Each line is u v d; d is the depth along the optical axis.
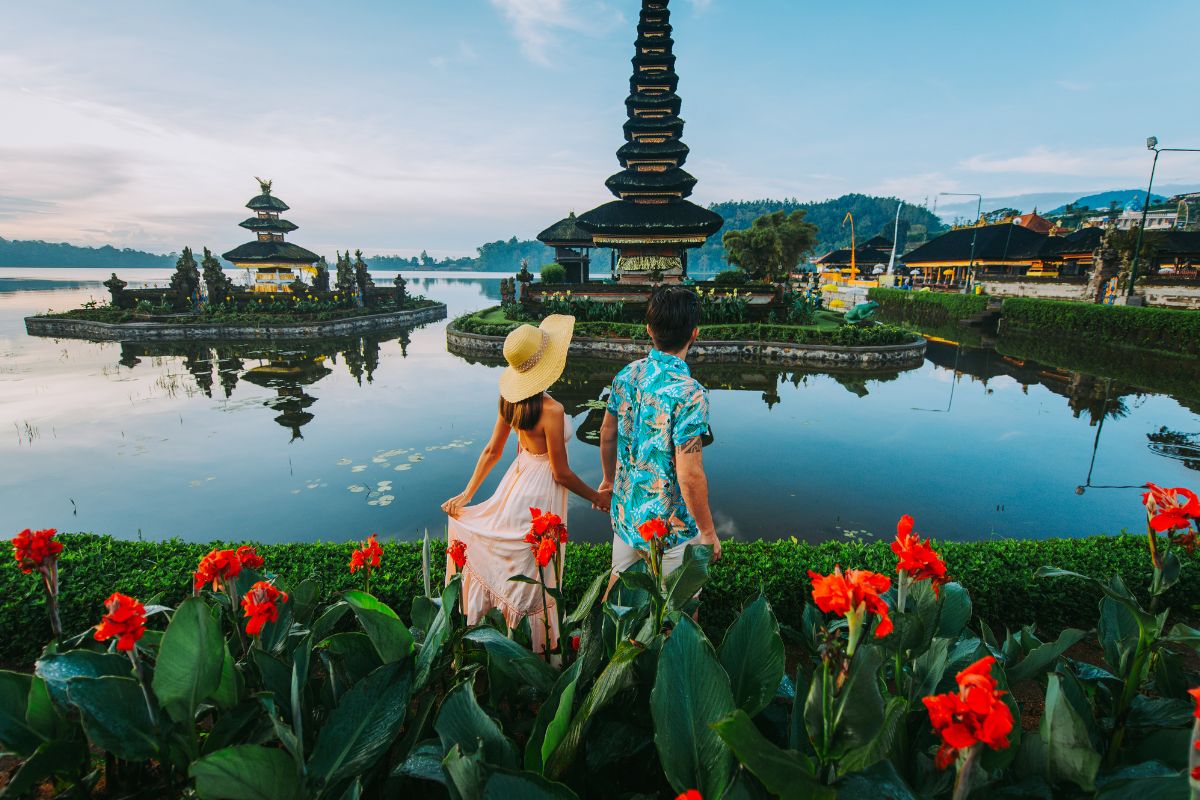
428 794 1.58
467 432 8.94
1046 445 8.25
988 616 3.30
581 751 1.52
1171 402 11.41
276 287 32.69
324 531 5.37
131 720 1.38
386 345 22.00
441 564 3.34
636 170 26.89
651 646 1.66
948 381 14.11
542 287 23.66
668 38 26.39
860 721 1.13
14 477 6.82
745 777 1.21
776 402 11.55
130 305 26.95
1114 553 3.40
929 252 43.28
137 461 7.46
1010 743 1.32
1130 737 1.69
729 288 22.12
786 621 3.24
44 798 1.68
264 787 1.25
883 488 6.46
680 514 2.16
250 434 8.80
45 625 2.94
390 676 1.57
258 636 1.74
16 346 20.66
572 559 3.46
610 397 2.37
